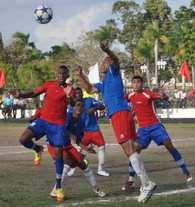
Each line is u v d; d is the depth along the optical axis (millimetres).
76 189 12094
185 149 21891
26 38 85000
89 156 19328
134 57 87750
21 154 19984
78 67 11289
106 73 10930
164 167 16047
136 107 13047
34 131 11141
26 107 52312
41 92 11281
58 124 11117
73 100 11289
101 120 46312
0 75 58031
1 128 37281
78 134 12641
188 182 12984
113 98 10773
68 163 11398
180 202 10430
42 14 15633
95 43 88062
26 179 13617
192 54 73750
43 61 79875
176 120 46031
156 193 11500
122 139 10594
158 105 50281
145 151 20984
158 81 79125
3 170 15414
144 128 13047
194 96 54250
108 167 16281
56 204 10305
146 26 90312
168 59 86938
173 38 78125
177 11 77062
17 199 10828
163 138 12906
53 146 11133
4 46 84125
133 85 13055
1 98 54688
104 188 12336
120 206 10008
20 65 80938
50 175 14383
